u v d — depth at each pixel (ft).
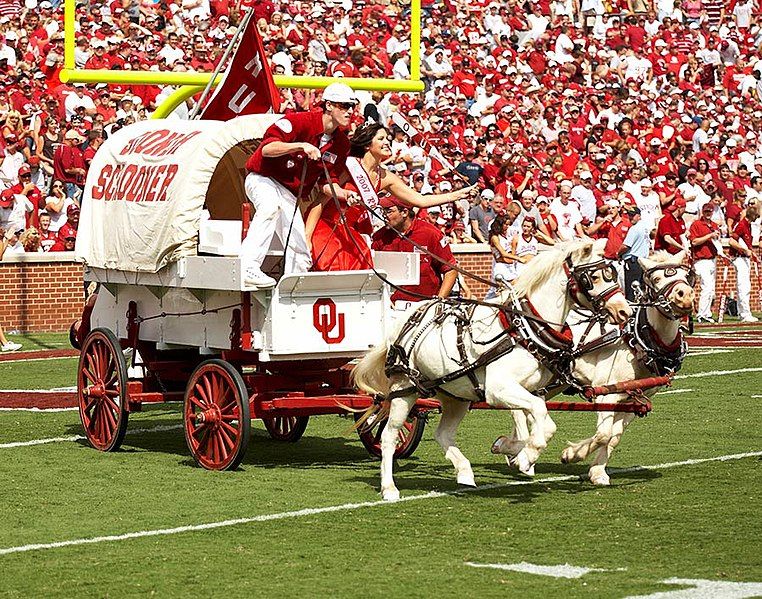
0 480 37.70
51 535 30.91
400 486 36.88
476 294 88.48
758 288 103.14
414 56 62.69
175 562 28.30
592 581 26.63
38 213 82.12
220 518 32.65
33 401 53.88
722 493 35.65
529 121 101.96
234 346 39.01
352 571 27.50
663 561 28.30
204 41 84.94
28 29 89.10
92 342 43.55
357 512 33.30
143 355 43.55
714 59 128.57
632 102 111.55
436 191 88.12
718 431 46.50
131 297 43.55
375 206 39.32
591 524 31.91
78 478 38.04
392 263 40.70
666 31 127.95
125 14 86.94
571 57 118.01
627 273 75.15
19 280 80.33
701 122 115.85
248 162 39.32
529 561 28.35
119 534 31.01
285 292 37.99
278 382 39.83
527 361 34.06
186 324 41.11
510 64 112.57
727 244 97.45
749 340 78.07
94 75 55.57
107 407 42.91
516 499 34.94
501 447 37.73
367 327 39.17
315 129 39.01
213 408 39.29
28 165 82.12
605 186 90.74
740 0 135.54
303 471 39.34
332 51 88.33
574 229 80.89
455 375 34.63
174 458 41.60
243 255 38.27
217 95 50.42
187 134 41.42
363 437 42.01
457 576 27.07
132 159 42.68
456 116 98.02
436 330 35.04
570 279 34.04
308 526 31.71
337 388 40.83
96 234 43.91
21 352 71.56
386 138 40.06
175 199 40.04
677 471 39.09
